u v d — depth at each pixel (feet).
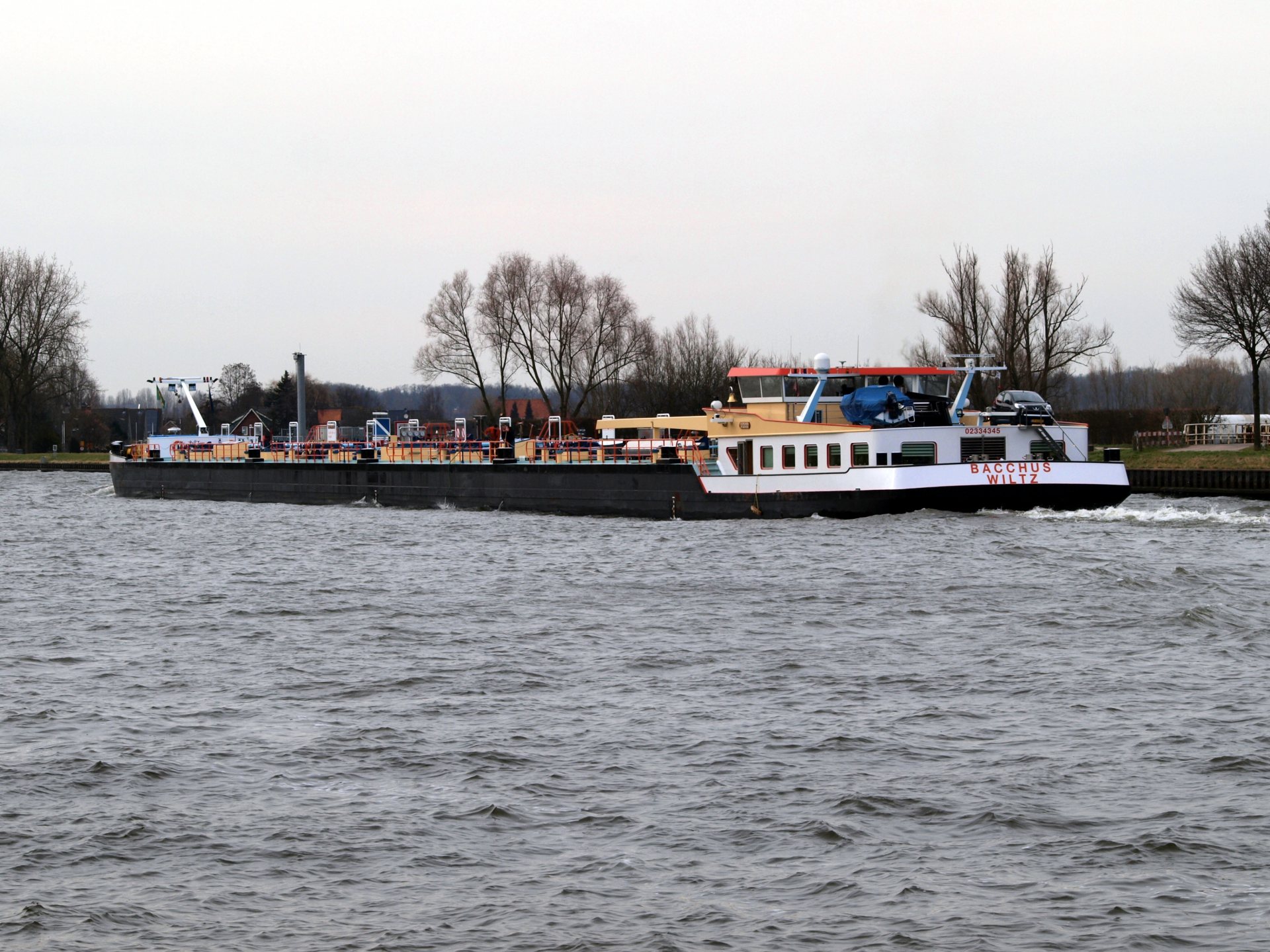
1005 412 319.27
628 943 85.66
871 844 100.94
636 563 255.91
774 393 331.77
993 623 185.47
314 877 96.63
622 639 179.73
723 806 109.40
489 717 138.31
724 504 329.11
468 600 216.33
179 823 107.04
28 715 140.87
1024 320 510.17
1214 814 105.40
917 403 324.80
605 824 105.91
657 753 124.16
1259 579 220.84
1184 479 436.35
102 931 88.33
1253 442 499.92
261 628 194.39
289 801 111.96
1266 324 477.36
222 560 284.00
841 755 122.52
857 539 273.75
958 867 96.53
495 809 108.78
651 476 346.54
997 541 265.95
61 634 191.72
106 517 416.67
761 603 205.26
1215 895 91.09
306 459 472.85
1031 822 104.58
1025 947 84.53
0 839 103.96
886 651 168.14
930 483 298.76
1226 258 484.74
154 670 165.07
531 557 272.72
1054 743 125.18
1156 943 84.69
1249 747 121.80
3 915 90.68
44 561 288.10
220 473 490.49
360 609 209.97
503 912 90.38
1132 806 107.76
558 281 643.45
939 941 85.35
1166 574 224.12
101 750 127.03
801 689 148.56
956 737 128.16
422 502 418.92
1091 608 195.31
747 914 89.51
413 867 97.96
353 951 85.40
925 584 217.97
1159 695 142.51
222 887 94.94
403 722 136.98
